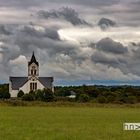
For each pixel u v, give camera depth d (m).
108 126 49.12
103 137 37.59
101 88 150.75
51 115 70.25
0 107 99.38
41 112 79.38
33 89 198.00
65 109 94.62
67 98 134.12
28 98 131.25
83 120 59.41
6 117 63.28
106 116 69.75
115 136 38.44
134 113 80.19
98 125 50.66
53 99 132.75
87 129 44.88
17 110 85.38
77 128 46.06
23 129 43.94
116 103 124.69
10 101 117.25
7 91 192.62
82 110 90.75
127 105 116.31
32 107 102.88
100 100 126.75
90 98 131.50
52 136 37.88
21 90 191.88
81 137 37.41
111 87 147.62
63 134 39.47
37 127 46.66
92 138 36.81
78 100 131.00
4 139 35.41
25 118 61.66
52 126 48.53
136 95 134.00
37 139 35.78
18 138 36.19
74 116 68.50
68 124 51.78
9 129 43.75
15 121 55.44
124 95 132.38
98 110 92.19
